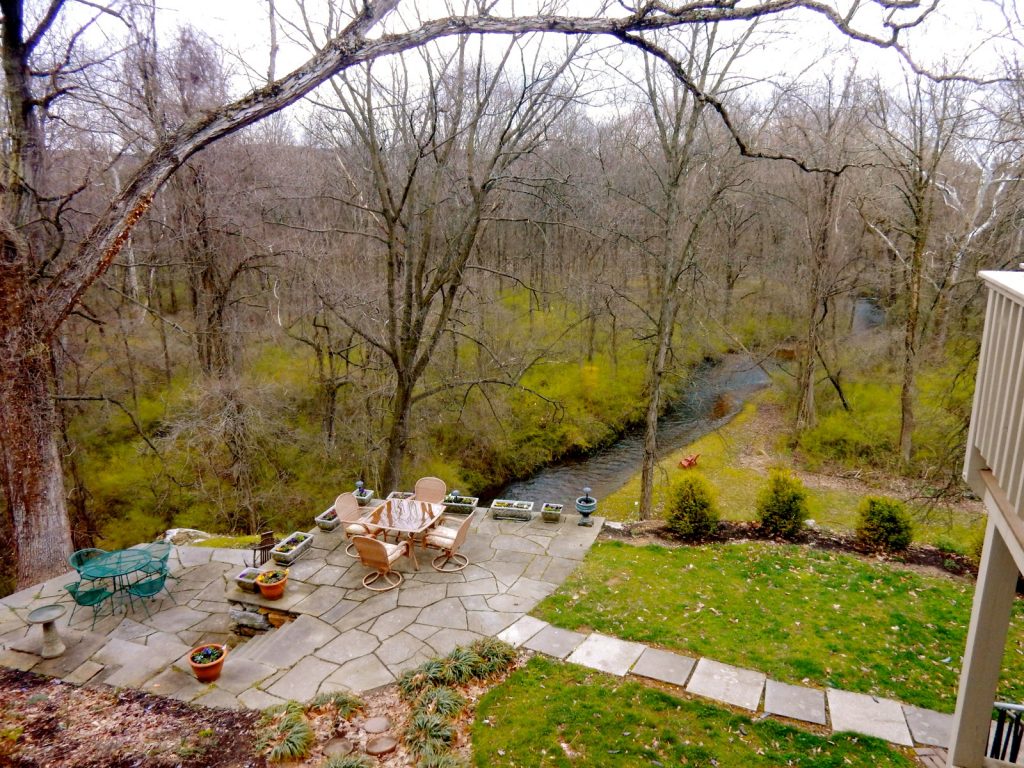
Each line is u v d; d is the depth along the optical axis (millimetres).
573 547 10234
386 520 9719
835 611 8477
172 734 5953
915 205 18594
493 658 7168
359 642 7617
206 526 17625
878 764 5738
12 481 9438
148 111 11945
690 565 9742
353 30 5234
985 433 4246
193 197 15648
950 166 22359
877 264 22609
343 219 20156
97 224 5992
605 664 7160
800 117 18625
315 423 20109
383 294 16672
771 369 26359
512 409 23125
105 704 6445
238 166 16578
